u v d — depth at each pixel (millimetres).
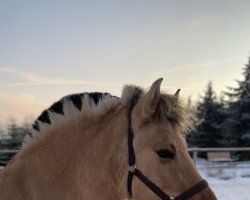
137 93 1133
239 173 5758
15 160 1183
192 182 994
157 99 1033
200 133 10297
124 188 1075
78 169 1121
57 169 1125
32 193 1102
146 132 1045
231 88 11109
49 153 1148
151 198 1013
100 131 1146
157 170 1011
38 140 1178
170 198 994
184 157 1016
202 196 992
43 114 1227
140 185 1029
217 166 6078
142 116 1050
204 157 8406
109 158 1102
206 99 10734
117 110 1152
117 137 1105
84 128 1167
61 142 1158
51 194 1107
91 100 1215
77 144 1148
